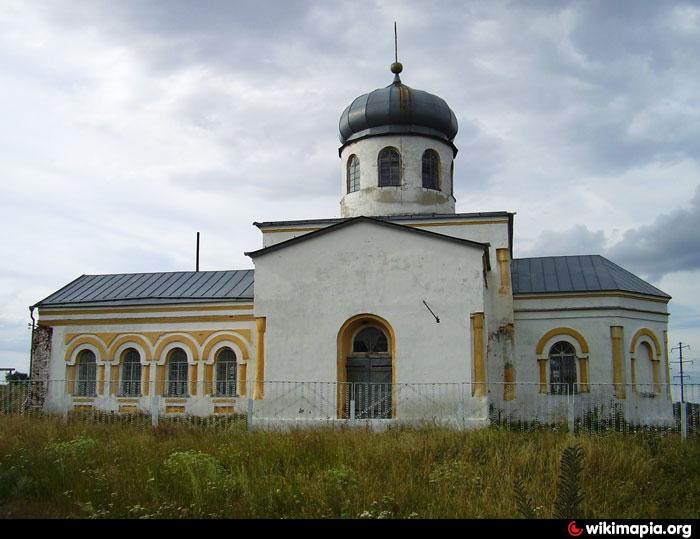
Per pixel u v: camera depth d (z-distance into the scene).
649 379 28.16
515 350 27.80
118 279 33.41
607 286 27.53
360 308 22.69
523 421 22.92
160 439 16.86
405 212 28.84
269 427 20.05
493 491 12.17
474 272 22.17
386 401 21.66
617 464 13.50
